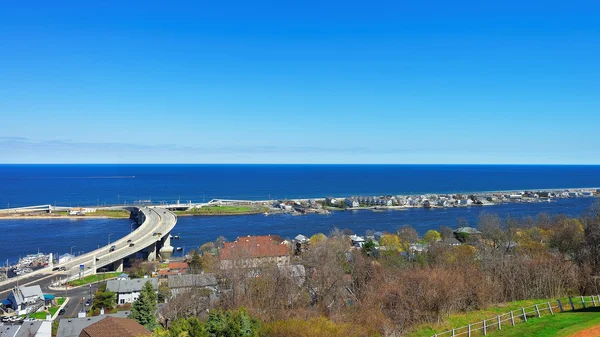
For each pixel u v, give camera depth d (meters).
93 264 118.06
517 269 67.75
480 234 137.12
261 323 46.41
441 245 106.62
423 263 87.69
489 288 61.22
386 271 77.31
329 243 96.19
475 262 81.44
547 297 61.50
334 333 45.38
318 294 68.44
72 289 99.94
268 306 61.00
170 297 77.31
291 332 44.28
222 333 40.16
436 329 47.41
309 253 86.69
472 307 57.03
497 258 77.69
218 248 114.00
